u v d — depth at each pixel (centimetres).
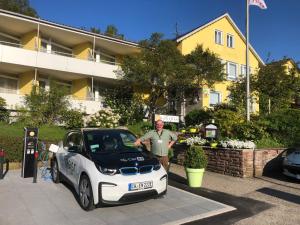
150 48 2297
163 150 895
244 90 2359
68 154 864
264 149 1232
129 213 699
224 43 3084
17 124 1720
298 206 790
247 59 1605
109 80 2617
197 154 963
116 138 841
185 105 2630
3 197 798
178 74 2162
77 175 763
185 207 747
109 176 673
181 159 1380
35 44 2303
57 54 2375
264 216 707
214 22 3005
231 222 664
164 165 900
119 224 635
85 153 766
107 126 1930
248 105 1568
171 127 2170
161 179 724
